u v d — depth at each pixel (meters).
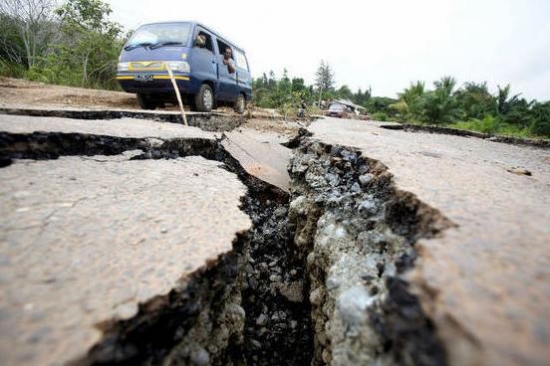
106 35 10.82
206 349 1.15
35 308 0.79
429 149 2.87
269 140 4.79
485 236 0.99
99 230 1.19
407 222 1.27
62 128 2.15
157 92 5.10
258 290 2.03
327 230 1.74
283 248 2.40
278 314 1.93
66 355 0.69
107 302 0.85
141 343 0.85
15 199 1.33
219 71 5.88
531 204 1.33
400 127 6.59
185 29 5.14
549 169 2.76
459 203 1.27
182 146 2.63
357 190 1.92
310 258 1.90
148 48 4.92
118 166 1.98
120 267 0.99
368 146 2.68
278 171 3.31
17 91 5.64
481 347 0.59
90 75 10.73
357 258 1.37
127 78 4.92
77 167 1.83
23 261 0.96
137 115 3.59
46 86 6.89
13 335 0.72
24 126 2.02
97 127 2.48
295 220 2.43
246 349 1.68
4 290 0.84
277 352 1.75
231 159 3.21
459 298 0.71
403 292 0.81
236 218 1.42
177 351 0.99
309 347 1.71
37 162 1.79
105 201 1.44
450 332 0.64
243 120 6.56
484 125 13.41
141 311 0.86
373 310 1.00
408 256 1.01
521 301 0.70
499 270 0.81
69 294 0.86
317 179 2.43
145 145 2.35
